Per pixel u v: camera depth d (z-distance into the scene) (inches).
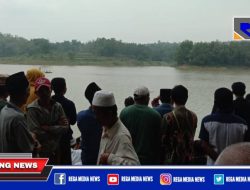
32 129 181.0
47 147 183.6
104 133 126.7
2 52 3223.4
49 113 186.7
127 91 1231.5
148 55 4264.3
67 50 4202.8
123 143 121.3
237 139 161.6
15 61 3139.8
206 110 815.7
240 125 162.6
